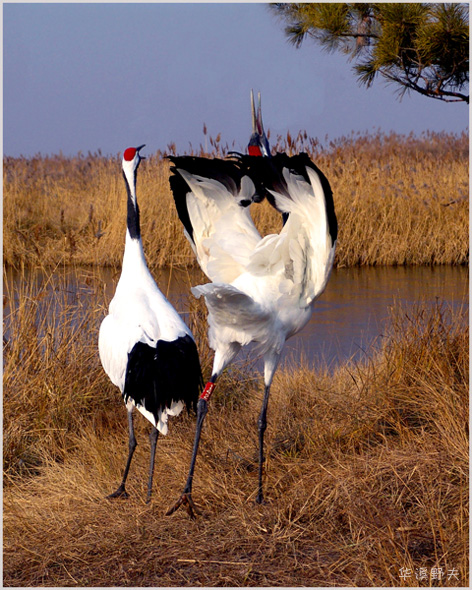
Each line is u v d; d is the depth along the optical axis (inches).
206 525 293.6
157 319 331.3
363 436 356.2
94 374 425.7
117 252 867.4
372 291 736.3
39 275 774.5
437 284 776.3
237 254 335.9
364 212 943.0
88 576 259.9
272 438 372.5
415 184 1043.9
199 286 287.3
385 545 264.8
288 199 319.0
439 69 478.9
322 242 318.7
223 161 326.0
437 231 937.5
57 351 414.3
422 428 343.6
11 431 365.4
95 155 1353.3
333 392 401.7
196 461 344.8
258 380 454.3
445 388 366.6
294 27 529.3
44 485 334.0
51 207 1067.3
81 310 477.1
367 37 503.8
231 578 253.0
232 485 323.6
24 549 279.3
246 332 320.2
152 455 325.7
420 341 414.6
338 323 599.2
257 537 280.2
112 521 299.0
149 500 317.7
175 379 312.8
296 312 331.6
